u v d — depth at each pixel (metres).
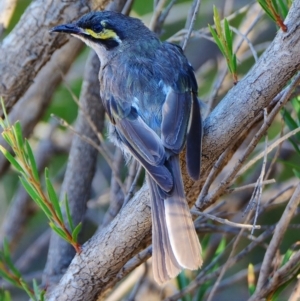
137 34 9.89
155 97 8.95
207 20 15.62
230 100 7.82
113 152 15.30
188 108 8.80
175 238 7.68
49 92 13.31
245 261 14.37
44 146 14.98
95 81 12.09
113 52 9.85
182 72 9.18
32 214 14.69
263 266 8.91
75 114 15.20
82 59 15.56
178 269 7.56
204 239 11.48
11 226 14.62
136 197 8.15
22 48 10.53
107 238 8.23
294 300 8.84
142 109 8.92
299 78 7.64
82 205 12.12
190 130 7.85
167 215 7.77
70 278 8.48
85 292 8.48
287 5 9.34
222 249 10.55
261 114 8.48
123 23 9.98
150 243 9.27
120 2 11.58
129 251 8.20
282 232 8.75
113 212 11.30
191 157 7.69
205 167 8.08
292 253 9.58
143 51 9.60
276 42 7.52
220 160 8.09
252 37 14.30
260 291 8.89
